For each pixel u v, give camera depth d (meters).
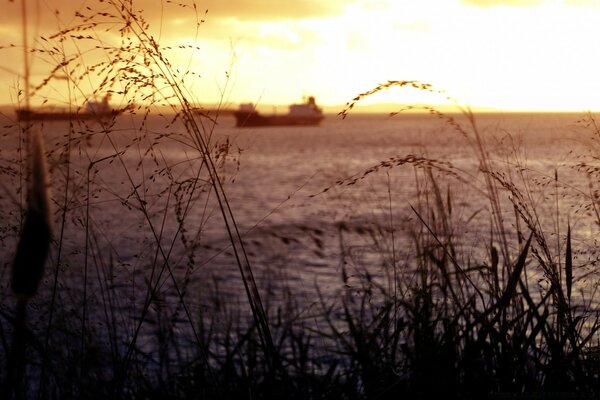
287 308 4.55
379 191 16.64
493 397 2.67
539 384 2.80
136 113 2.83
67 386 2.83
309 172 47.88
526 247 2.84
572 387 2.74
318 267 9.16
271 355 3.01
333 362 3.15
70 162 2.87
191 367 3.35
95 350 3.01
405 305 3.06
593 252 3.40
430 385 2.75
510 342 2.96
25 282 0.69
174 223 9.37
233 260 10.92
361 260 4.95
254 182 39.94
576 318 2.89
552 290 2.94
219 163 2.95
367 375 2.93
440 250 3.79
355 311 3.74
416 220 4.26
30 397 2.82
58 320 3.07
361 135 132.88
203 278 5.68
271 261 10.62
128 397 3.05
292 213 22.11
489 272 3.36
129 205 2.95
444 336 2.88
